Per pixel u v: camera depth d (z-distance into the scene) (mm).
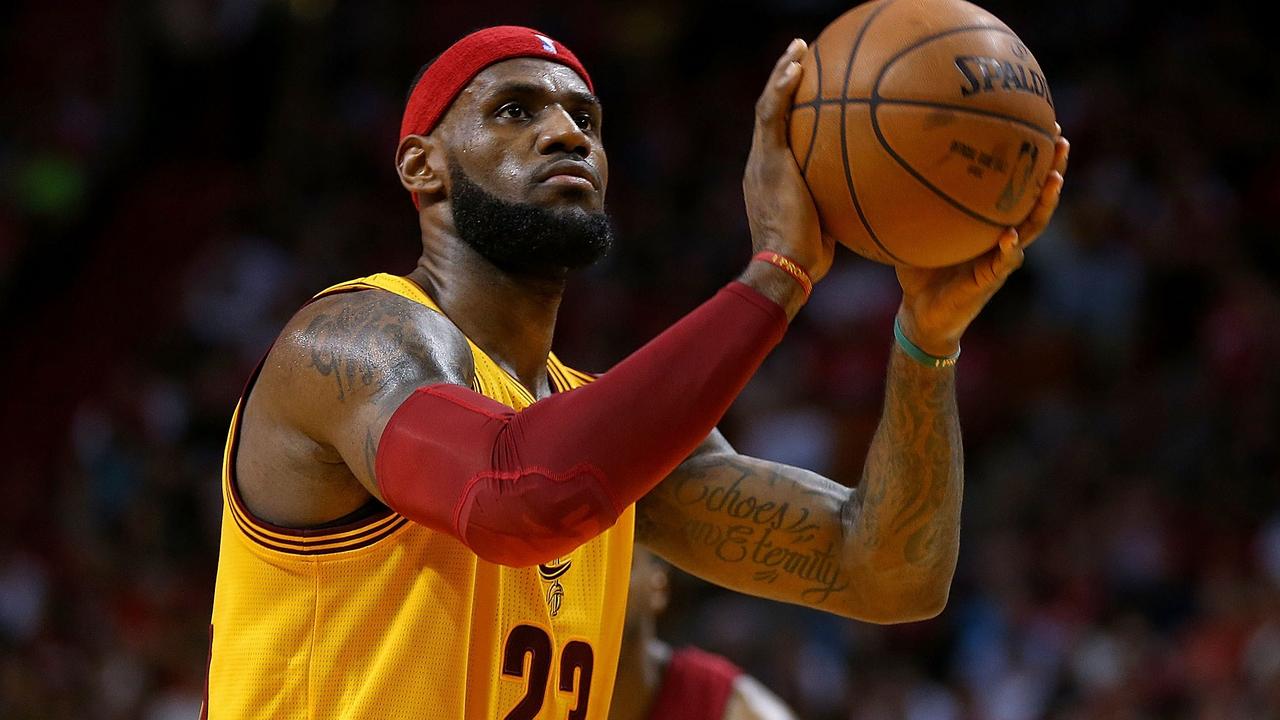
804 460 15234
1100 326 15633
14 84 23094
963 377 15891
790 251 3664
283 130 21781
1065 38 19578
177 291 20609
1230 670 10648
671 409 3350
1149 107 18047
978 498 14172
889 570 4363
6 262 21359
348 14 22047
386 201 20297
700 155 20109
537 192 4141
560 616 4055
